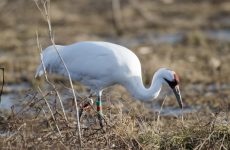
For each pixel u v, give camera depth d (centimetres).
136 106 1341
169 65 1942
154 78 1244
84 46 1283
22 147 1034
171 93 1584
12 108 1105
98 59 1267
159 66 1925
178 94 1228
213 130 1104
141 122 1217
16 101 1456
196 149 1070
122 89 1636
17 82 1769
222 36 2581
